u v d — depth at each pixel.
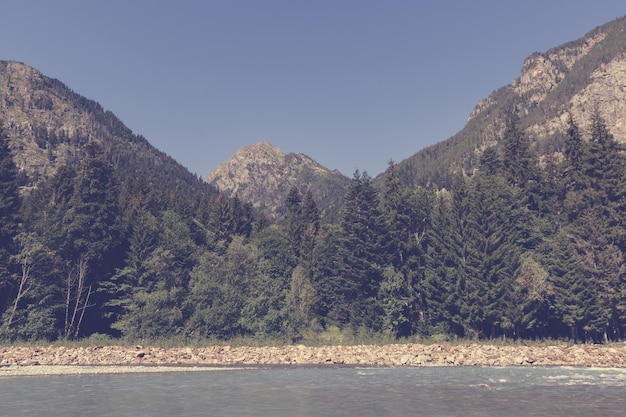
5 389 32.12
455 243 72.62
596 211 71.56
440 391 31.44
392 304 71.19
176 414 24.00
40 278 66.38
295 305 79.81
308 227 106.56
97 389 32.22
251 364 49.81
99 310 71.38
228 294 71.25
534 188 89.12
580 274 66.25
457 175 79.25
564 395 29.59
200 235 97.25
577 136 88.25
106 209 74.56
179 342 62.34
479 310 65.94
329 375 40.34
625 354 51.56
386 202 83.31
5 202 68.38
